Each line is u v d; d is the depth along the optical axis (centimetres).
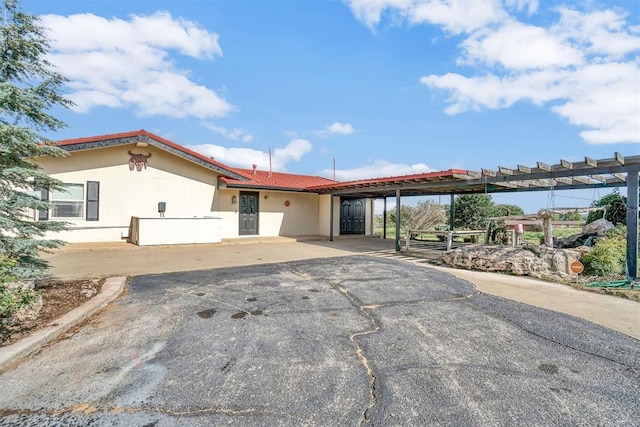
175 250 1041
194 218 1167
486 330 379
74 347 321
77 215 1048
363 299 496
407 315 428
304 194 1642
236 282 598
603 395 249
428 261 905
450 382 265
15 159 446
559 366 295
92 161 1071
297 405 232
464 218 1688
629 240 620
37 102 430
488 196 1591
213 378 267
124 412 222
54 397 238
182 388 252
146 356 304
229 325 385
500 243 1055
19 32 441
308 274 675
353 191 1336
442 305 473
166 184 1210
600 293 555
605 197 1004
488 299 509
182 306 454
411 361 301
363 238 1583
